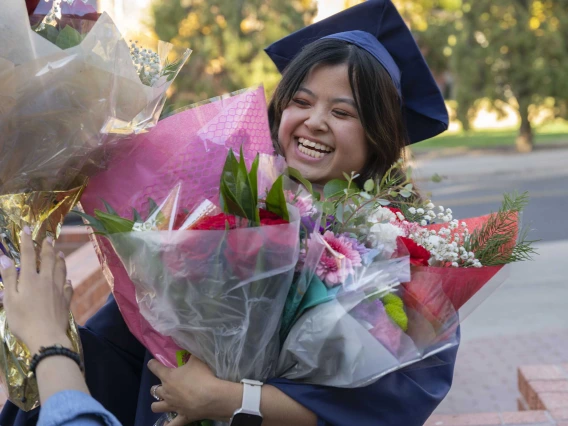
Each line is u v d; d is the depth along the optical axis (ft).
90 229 5.64
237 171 5.00
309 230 5.22
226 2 63.62
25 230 5.13
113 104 5.16
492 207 41.91
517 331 19.43
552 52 66.23
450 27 73.87
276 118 6.83
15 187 5.34
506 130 97.25
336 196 5.66
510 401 14.90
